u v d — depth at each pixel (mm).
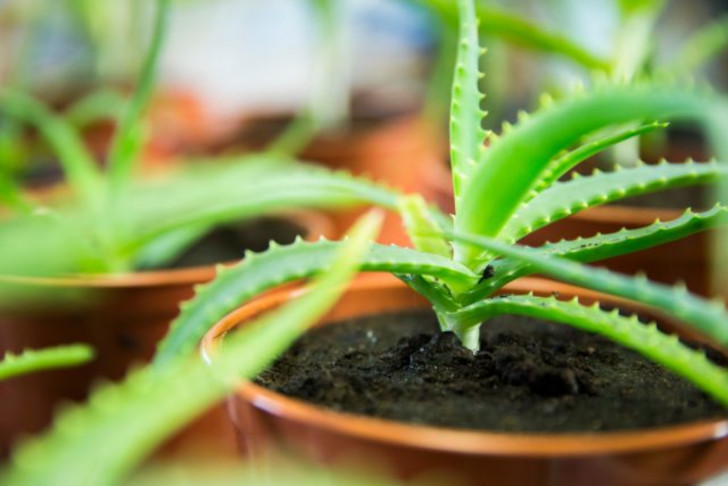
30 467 201
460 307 288
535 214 281
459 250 281
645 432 239
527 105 737
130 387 213
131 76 780
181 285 381
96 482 201
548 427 256
